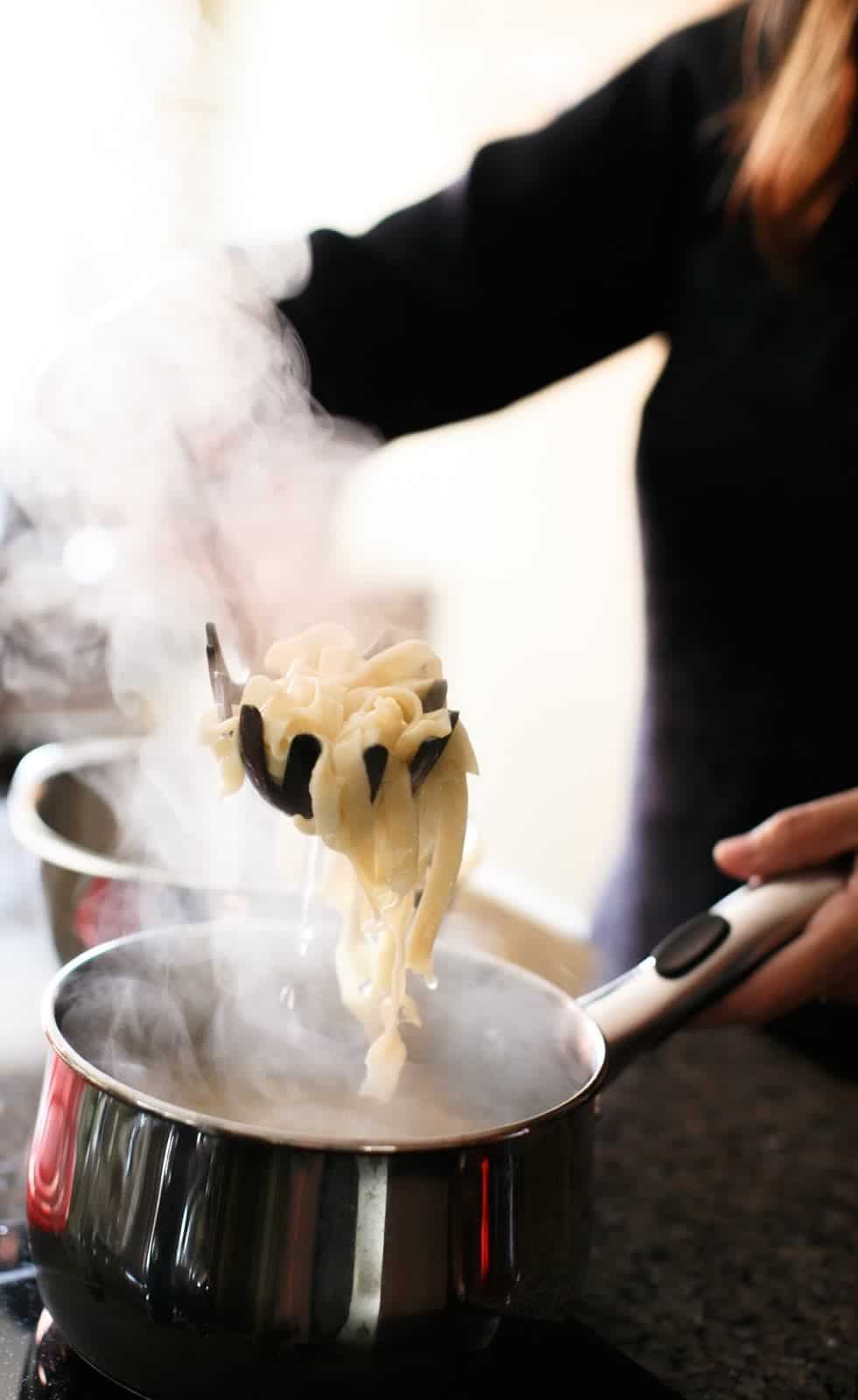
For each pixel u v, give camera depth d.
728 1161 0.73
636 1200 0.68
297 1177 0.39
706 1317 0.58
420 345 1.00
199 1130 0.40
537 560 2.41
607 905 1.14
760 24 0.99
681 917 1.06
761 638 1.01
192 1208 0.40
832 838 0.63
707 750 1.05
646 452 1.06
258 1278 0.39
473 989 0.56
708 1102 0.80
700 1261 0.63
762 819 1.03
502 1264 0.42
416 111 2.54
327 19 2.67
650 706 1.09
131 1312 0.41
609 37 2.14
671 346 1.08
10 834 1.07
